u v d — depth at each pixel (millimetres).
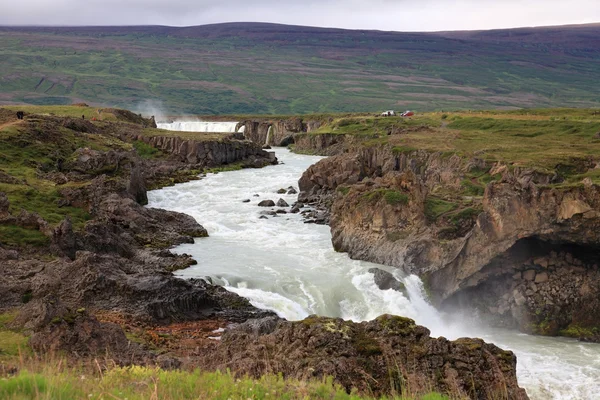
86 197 75188
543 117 165125
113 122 161500
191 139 146750
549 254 57500
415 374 29734
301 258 66625
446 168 98812
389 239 63812
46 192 74938
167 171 131500
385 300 56875
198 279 56031
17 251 55094
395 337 32344
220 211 93750
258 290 56938
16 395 18500
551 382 42906
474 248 57438
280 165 152625
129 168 99312
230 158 148875
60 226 58625
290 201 102688
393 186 69062
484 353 32750
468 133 140750
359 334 32531
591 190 54438
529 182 56781
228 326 48094
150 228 75188
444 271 58469
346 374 29375
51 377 20062
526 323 54781
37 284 48062
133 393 20234
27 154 100188
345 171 105438
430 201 67625
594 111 181250
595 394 41281
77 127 134875
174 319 48844
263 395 21172
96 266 51125
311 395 22062
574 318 54125
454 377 30516
